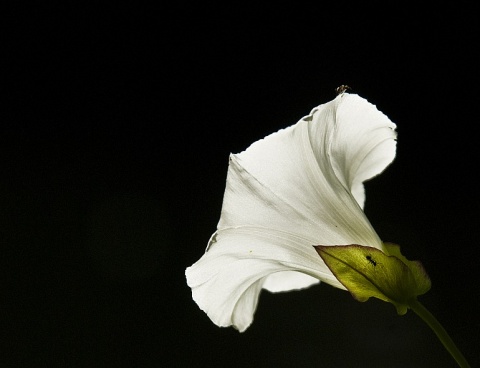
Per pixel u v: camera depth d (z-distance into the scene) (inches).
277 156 16.4
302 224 16.6
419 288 16.2
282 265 16.8
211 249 16.6
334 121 16.4
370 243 16.5
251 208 16.5
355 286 16.4
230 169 16.6
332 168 16.3
